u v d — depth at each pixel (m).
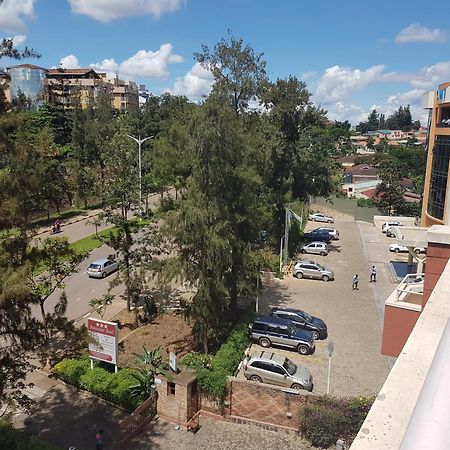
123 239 21.95
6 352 11.80
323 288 28.92
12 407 11.55
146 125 65.56
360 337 21.69
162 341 20.72
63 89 78.12
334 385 17.36
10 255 11.65
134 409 15.70
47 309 24.08
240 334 19.78
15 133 13.37
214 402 15.65
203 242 18.50
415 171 87.88
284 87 34.25
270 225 32.28
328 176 46.69
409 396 3.16
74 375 17.03
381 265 34.75
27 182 12.07
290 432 14.77
